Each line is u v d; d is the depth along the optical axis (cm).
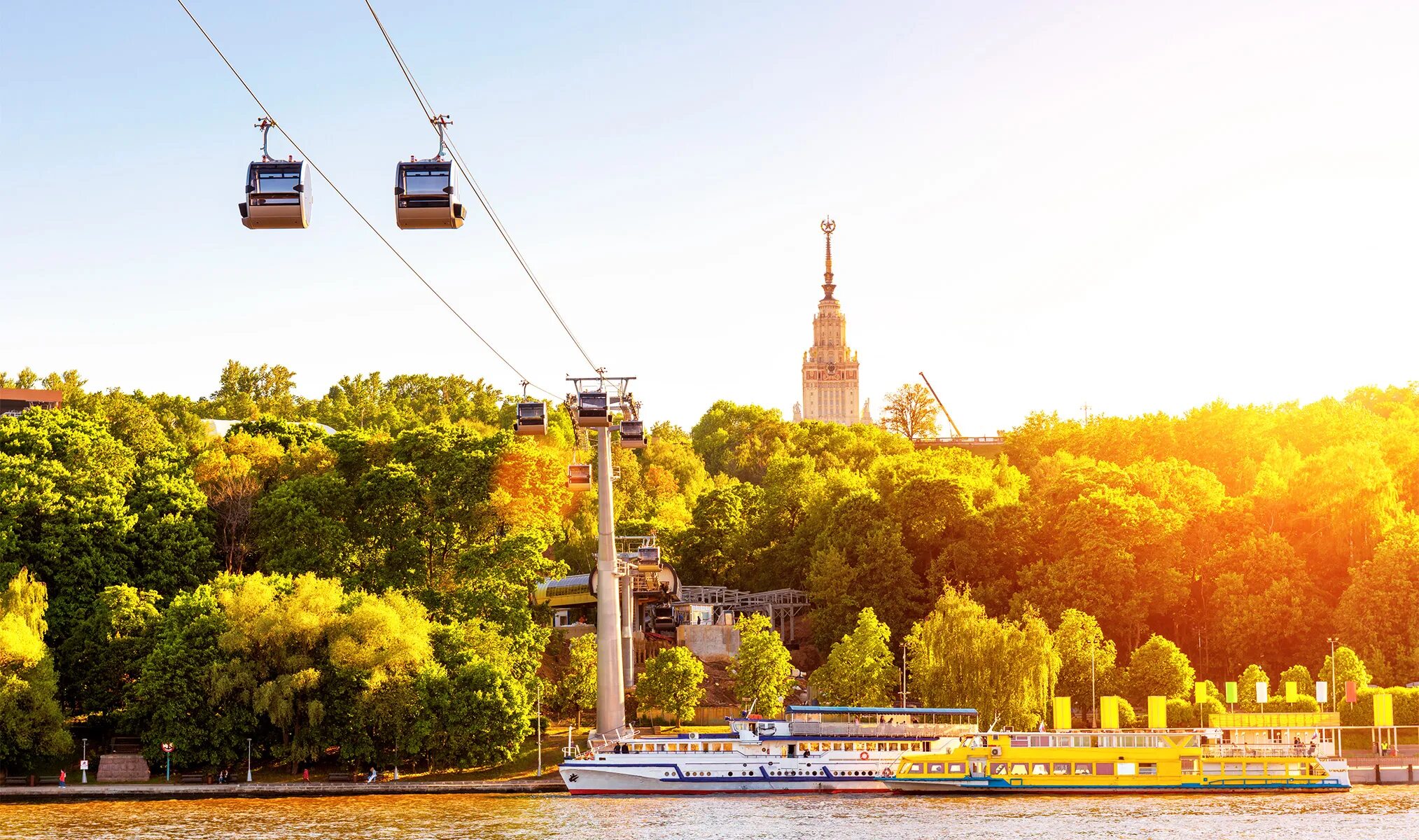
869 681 15850
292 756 13875
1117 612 17800
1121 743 13750
